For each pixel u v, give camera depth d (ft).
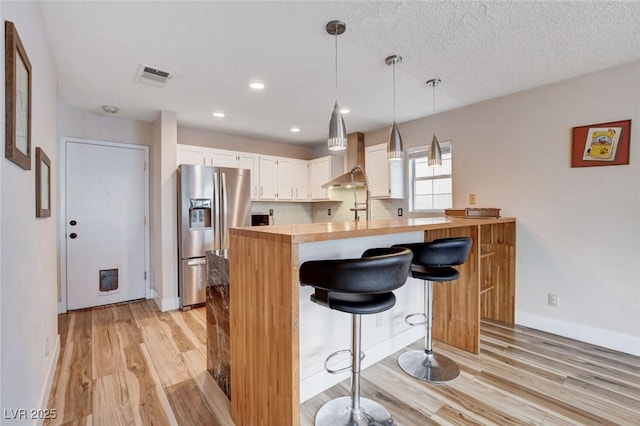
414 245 6.35
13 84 3.70
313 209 18.26
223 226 12.40
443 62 7.83
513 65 7.99
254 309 4.92
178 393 6.28
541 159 9.30
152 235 12.91
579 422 5.37
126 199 12.48
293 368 4.10
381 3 5.57
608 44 6.93
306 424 5.44
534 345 8.34
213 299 6.81
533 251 9.48
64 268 11.20
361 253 6.83
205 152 13.44
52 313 6.91
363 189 14.64
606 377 6.77
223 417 5.60
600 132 8.22
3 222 3.48
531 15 5.90
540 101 9.32
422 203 12.76
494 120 10.33
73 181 11.38
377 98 10.32
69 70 8.16
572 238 8.75
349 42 6.91
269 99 10.39
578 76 8.58
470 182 10.96
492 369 7.11
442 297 8.54
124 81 8.87
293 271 4.10
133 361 7.55
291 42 6.90
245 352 5.18
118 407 5.82
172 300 11.58
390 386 6.46
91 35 6.55
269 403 4.55
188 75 8.54
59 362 7.47
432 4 5.59
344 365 6.78
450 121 11.53
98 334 9.19
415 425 5.29
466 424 5.32
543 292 9.30
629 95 7.79
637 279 7.73
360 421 5.23
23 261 4.37
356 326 5.18
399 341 8.07
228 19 6.05
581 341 8.57
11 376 3.71
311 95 10.03
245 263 5.16
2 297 3.39
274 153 16.83
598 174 8.28
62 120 11.15
